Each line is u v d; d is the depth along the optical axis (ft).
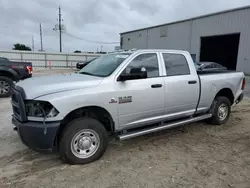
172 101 13.79
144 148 13.04
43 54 112.16
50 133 9.84
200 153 12.43
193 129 16.56
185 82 14.29
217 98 17.10
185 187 9.18
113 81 11.50
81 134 10.75
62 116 9.95
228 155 12.21
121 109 11.71
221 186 9.28
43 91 10.09
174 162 11.34
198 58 84.07
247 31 65.92
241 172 10.41
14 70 27.63
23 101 10.11
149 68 13.05
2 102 24.67
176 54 14.56
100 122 11.74
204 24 80.43
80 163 10.87
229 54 87.71
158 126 13.74
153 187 9.14
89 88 10.74
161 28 102.83
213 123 17.34
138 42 121.70
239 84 18.48
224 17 72.84
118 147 13.14
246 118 19.71
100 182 9.45
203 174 10.20
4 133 14.97
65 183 9.34
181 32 91.76
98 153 11.28
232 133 15.81
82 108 10.85
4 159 11.37
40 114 9.92
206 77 15.76
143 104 12.47
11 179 9.58
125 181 9.54
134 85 12.05
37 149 10.16
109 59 13.82
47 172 10.19
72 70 91.40
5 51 104.27
